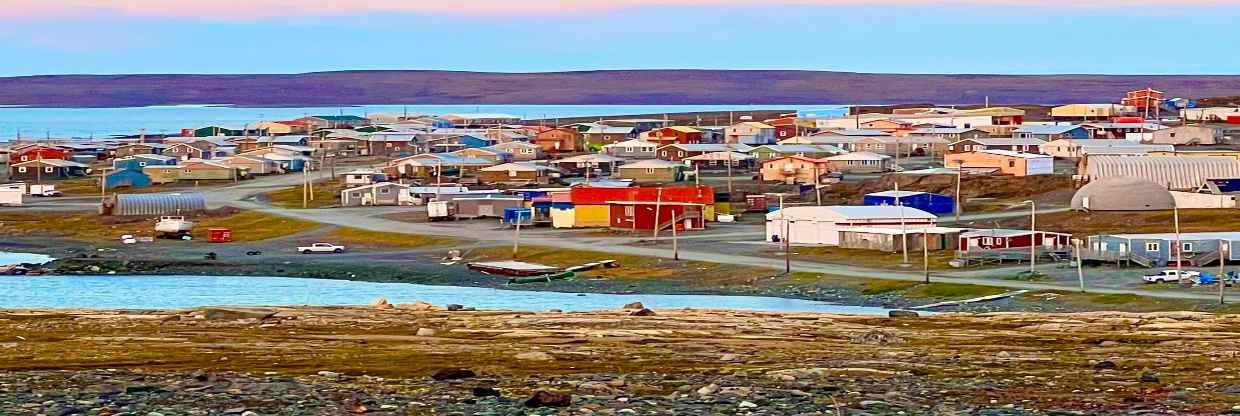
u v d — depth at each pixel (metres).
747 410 28.47
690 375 36.00
